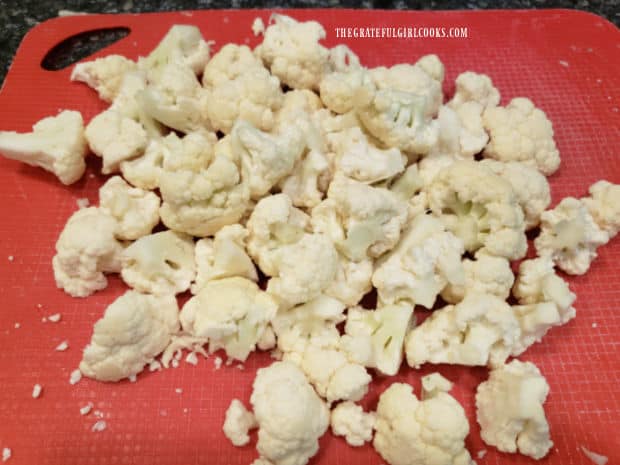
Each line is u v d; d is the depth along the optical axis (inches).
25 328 12.6
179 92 13.7
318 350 11.7
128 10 17.6
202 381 12.1
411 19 17.0
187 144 12.4
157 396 11.9
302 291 11.6
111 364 11.6
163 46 15.2
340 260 12.6
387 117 12.9
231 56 15.0
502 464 11.4
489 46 16.7
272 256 12.3
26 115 15.4
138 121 14.3
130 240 13.3
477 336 11.7
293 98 14.3
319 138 13.6
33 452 11.3
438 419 10.6
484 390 11.8
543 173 14.6
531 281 12.5
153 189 14.0
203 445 11.4
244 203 12.7
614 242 13.7
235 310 11.5
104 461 11.2
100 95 15.3
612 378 12.2
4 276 13.1
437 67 15.1
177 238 13.0
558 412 11.8
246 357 12.1
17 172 14.4
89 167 14.6
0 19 17.4
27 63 16.1
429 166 13.7
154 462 11.3
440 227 12.6
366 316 12.3
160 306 12.3
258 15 16.9
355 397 11.3
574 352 12.5
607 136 15.3
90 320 12.7
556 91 16.0
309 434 10.7
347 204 11.8
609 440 11.6
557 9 17.2
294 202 13.3
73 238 12.3
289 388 10.8
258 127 13.8
